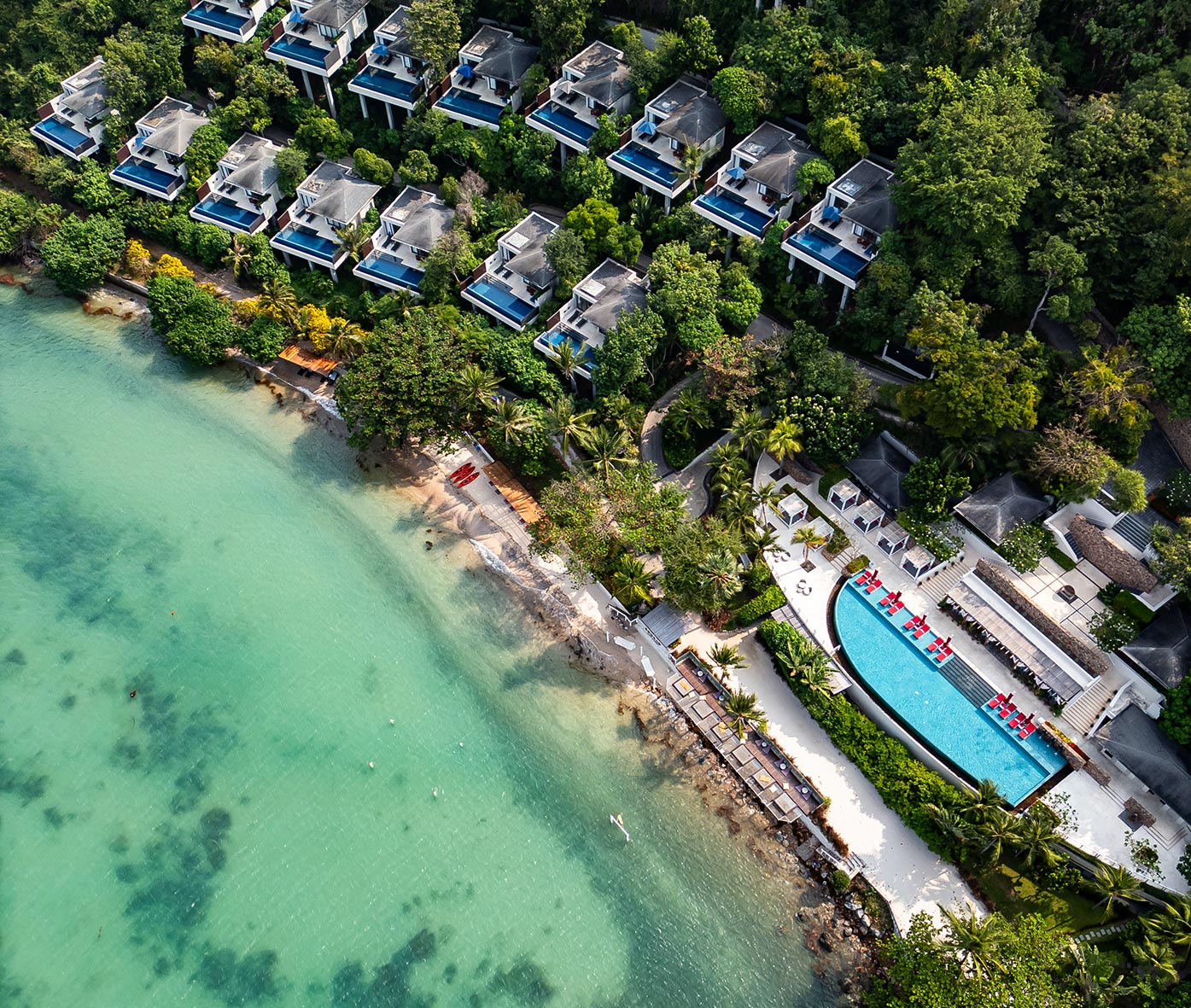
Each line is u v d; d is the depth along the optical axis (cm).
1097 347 8719
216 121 12694
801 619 8788
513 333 10850
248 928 7875
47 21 13338
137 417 11194
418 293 11281
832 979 7412
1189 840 7525
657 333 9775
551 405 10112
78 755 8794
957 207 8900
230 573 9875
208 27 13225
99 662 9338
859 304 9800
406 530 10112
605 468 9181
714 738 8412
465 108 12081
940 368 8769
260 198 12144
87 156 13012
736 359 9375
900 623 8681
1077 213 8981
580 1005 7444
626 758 8562
